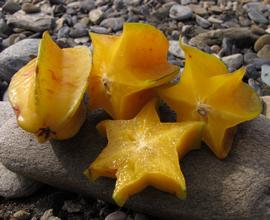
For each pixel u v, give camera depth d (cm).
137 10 61
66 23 60
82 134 38
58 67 35
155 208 35
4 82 51
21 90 36
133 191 33
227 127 34
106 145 37
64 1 65
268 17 60
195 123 34
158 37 36
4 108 45
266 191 34
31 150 38
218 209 34
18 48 52
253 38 56
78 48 37
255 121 38
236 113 34
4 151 39
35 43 52
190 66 35
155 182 34
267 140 36
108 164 34
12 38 58
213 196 34
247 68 52
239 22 60
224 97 35
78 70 35
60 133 35
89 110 39
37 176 38
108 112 37
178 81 39
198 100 35
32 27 59
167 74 35
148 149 34
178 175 32
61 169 37
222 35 56
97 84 37
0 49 57
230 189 34
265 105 46
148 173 33
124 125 35
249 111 35
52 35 59
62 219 39
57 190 40
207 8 62
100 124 36
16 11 63
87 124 38
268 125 38
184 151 35
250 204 34
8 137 39
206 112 35
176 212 35
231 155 36
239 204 34
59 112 34
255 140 36
